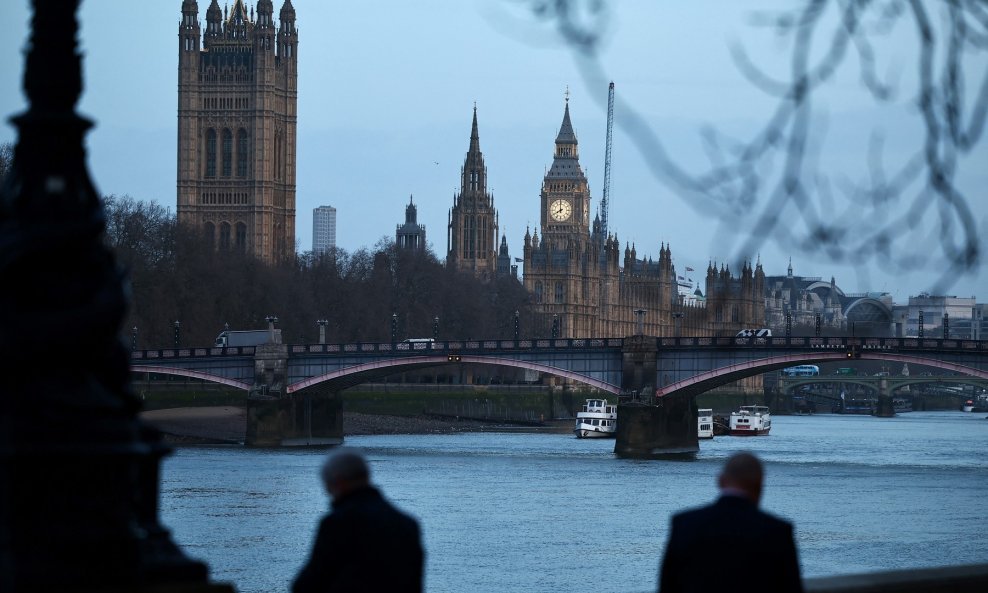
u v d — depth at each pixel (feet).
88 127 66.28
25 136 65.72
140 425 71.61
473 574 372.79
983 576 92.94
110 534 65.57
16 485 64.34
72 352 64.75
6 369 64.44
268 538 427.74
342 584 82.94
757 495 82.58
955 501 570.05
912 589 89.86
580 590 349.41
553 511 519.60
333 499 86.84
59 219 64.80
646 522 488.02
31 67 65.77
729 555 79.36
